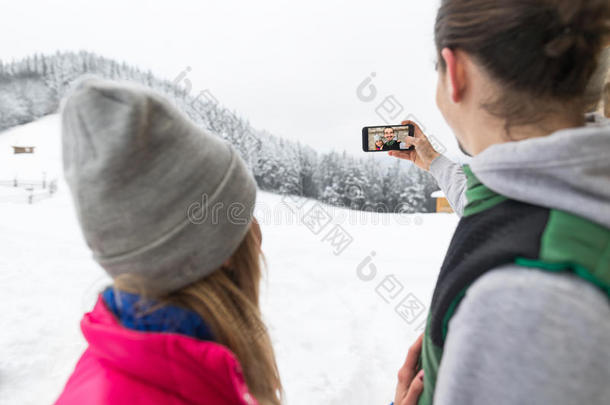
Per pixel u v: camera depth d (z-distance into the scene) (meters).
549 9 0.41
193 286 0.63
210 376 0.54
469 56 0.49
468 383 0.40
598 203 0.37
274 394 0.77
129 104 0.50
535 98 0.45
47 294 5.41
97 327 0.55
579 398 0.34
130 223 0.54
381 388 2.97
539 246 0.38
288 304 4.82
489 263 0.42
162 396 0.53
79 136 0.53
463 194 1.10
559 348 0.34
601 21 0.42
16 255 7.43
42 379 3.23
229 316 0.64
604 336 0.34
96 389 0.53
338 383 2.93
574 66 0.43
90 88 0.52
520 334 0.36
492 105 0.48
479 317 0.39
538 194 0.41
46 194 22.48
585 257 0.36
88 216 0.55
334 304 4.86
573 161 0.38
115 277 0.60
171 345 0.52
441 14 0.54
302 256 7.93
